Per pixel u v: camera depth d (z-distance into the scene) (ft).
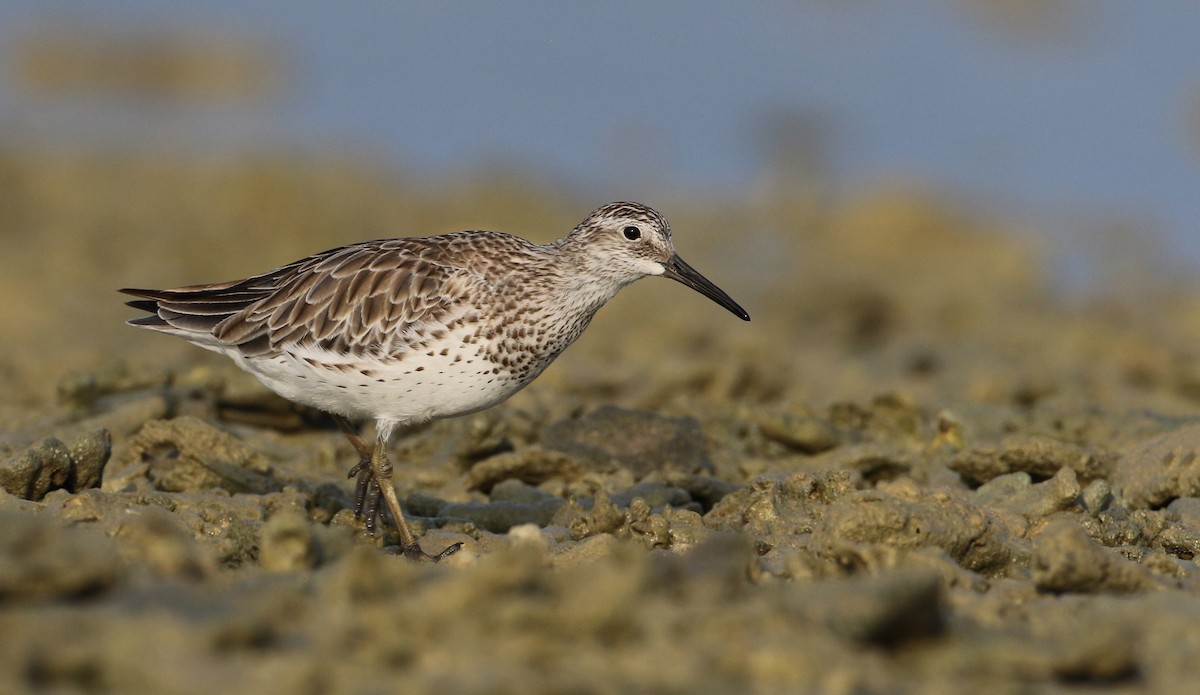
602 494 35.14
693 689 22.11
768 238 98.32
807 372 66.74
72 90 131.34
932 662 24.06
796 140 113.09
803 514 36.73
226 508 35.17
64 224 91.15
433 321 37.37
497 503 39.55
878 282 85.46
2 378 58.59
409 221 97.60
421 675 22.09
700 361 61.21
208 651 22.24
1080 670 23.63
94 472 37.40
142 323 40.01
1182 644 25.31
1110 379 64.18
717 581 26.20
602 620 23.22
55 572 23.75
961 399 57.41
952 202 101.50
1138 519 36.04
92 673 21.75
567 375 58.29
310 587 25.79
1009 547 32.50
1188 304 82.33
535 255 39.06
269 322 38.40
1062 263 93.91
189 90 132.36
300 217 96.02
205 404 48.67
